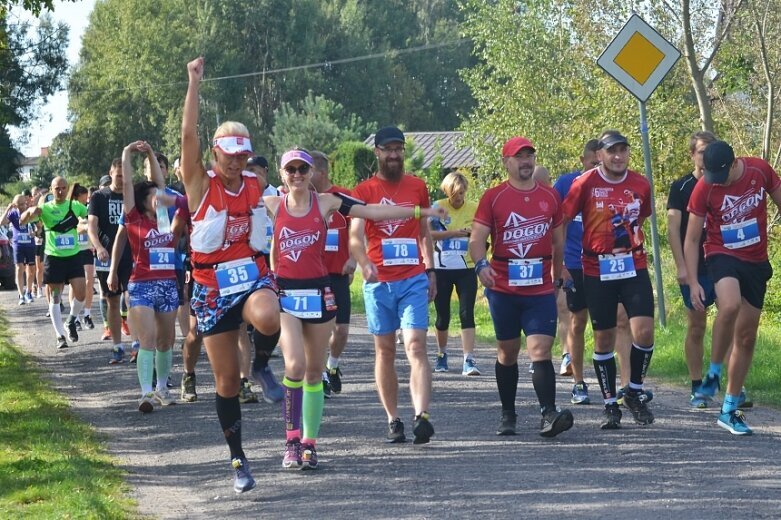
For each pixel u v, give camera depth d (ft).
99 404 47.67
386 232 37.01
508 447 36.06
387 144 37.17
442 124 408.05
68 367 59.57
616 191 39.32
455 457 34.71
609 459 33.83
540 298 37.70
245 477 31.12
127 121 352.49
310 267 33.91
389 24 408.46
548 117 110.52
